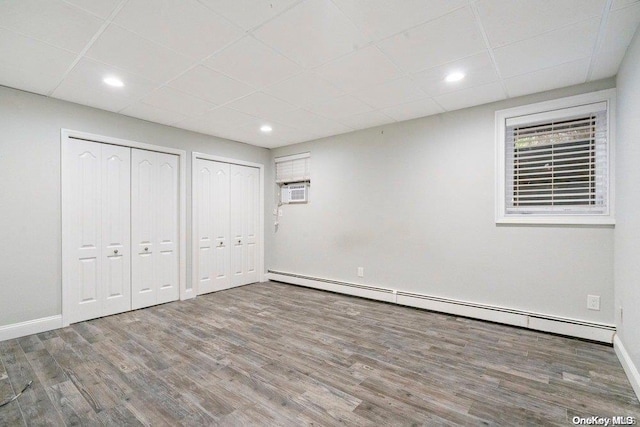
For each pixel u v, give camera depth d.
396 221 4.06
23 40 2.14
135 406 1.88
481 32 2.07
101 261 3.54
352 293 4.45
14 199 2.96
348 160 4.55
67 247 3.26
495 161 3.31
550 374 2.24
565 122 2.98
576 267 2.88
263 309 3.84
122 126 3.71
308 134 4.65
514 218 3.19
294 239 5.26
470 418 1.77
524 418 1.76
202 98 3.23
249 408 1.87
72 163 3.33
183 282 4.28
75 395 2.00
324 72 2.66
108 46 2.23
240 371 2.30
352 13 1.88
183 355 2.56
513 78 2.76
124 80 2.79
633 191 2.11
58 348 2.69
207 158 4.62
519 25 1.99
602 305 2.75
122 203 3.73
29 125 3.04
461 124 3.54
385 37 2.14
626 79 2.29
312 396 1.99
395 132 4.07
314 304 4.05
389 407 1.87
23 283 3.00
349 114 3.74
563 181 2.98
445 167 3.65
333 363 2.42
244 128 4.32
